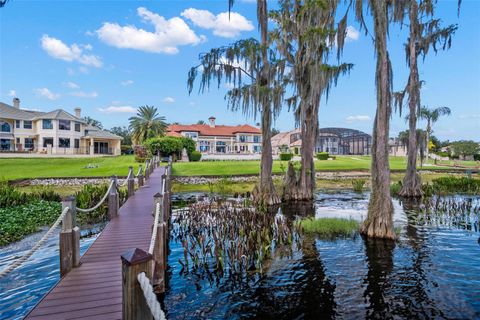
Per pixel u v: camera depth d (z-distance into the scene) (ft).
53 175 75.56
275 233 29.45
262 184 52.54
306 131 57.62
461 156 196.34
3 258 24.82
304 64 49.32
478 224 36.42
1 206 41.14
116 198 29.53
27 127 149.07
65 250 16.20
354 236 31.19
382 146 30.99
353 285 19.86
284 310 16.78
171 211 43.32
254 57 47.32
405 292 18.86
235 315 16.25
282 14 53.88
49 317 11.48
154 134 182.60
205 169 90.74
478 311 16.53
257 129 245.04
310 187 57.41
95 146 164.35
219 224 32.24
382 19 30.48
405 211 46.26
